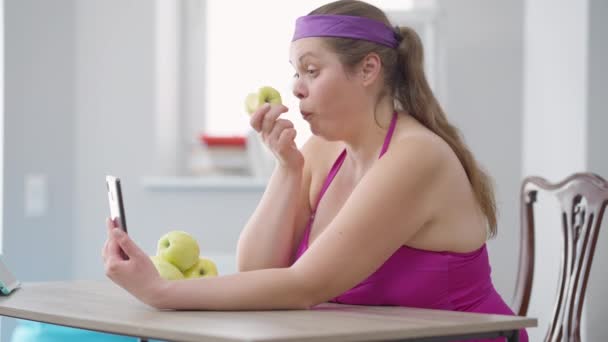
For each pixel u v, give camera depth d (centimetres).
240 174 448
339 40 197
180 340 148
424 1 435
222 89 469
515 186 417
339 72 198
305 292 178
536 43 390
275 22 466
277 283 176
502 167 417
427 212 194
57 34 425
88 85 435
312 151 234
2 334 395
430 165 192
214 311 175
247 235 222
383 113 207
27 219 414
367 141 208
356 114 204
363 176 209
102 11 434
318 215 221
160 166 444
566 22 350
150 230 433
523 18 415
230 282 176
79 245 432
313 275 178
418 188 190
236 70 468
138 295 175
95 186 434
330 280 180
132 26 435
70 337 222
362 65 201
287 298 177
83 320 165
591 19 329
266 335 141
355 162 213
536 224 389
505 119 418
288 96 461
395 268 199
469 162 210
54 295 203
